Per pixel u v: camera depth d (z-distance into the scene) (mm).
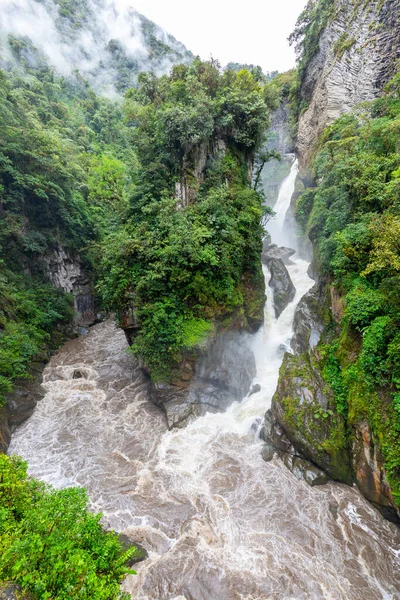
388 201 13344
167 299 15188
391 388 10188
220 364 16016
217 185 17922
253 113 18531
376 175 14445
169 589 8148
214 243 15805
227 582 8289
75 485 11453
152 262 15539
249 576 8453
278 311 20875
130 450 13273
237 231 17062
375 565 8805
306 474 11547
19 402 15336
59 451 13258
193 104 17297
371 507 10352
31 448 13461
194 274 15414
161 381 15383
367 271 10852
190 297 15586
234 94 17703
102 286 17375
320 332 15648
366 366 10906
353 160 15578
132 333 17062
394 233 10141
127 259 16078
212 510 10492
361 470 10539
